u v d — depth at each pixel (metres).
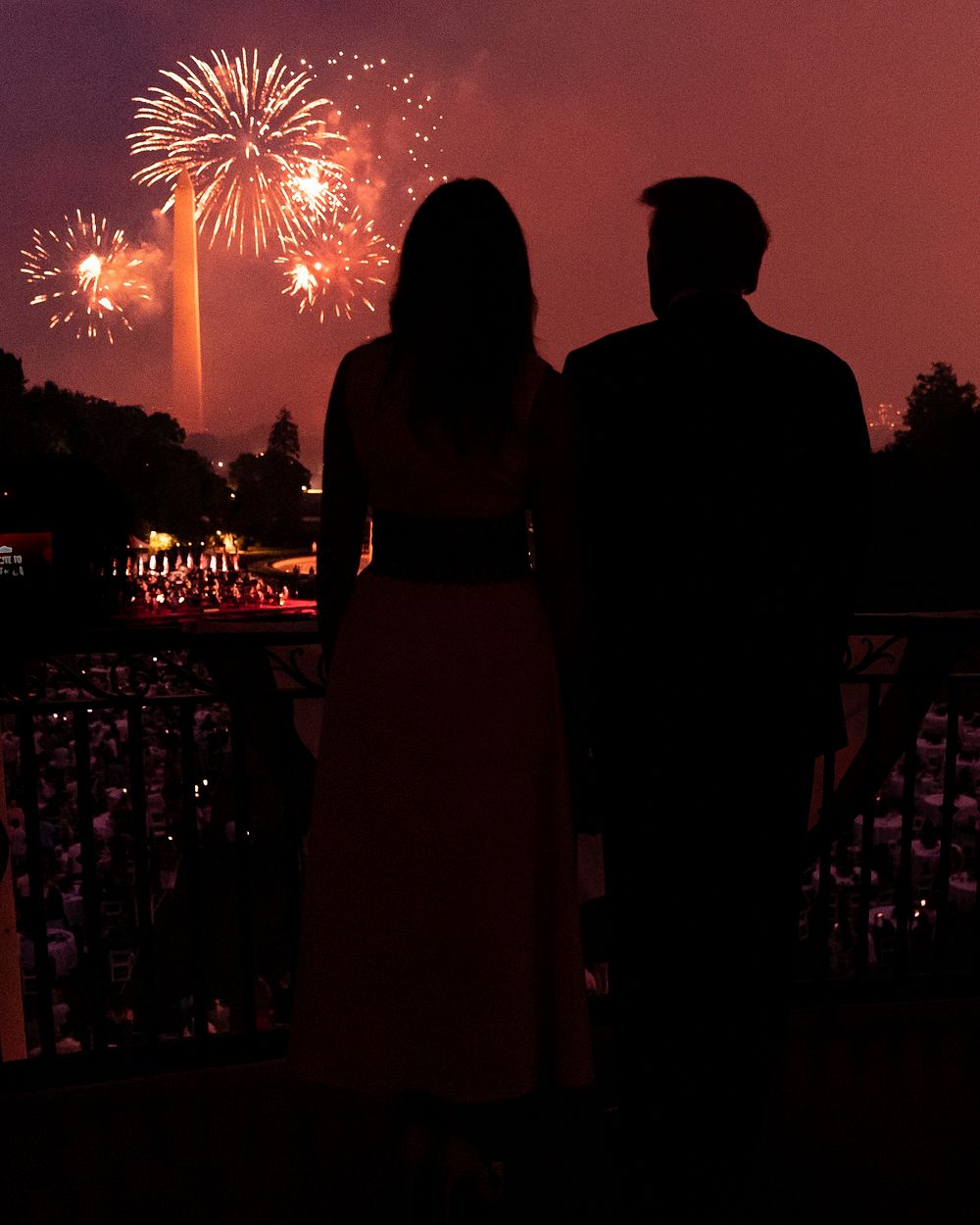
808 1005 2.38
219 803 12.38
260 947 9.91
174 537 37.09
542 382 1.40
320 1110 2.01
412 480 1.41
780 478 1.46
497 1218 1.68
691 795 1.53
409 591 1.44
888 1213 1.71
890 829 8.78
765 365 1.46
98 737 10.41
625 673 1.53
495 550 1.44
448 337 1.38
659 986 1.59
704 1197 1.63
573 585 1.46
